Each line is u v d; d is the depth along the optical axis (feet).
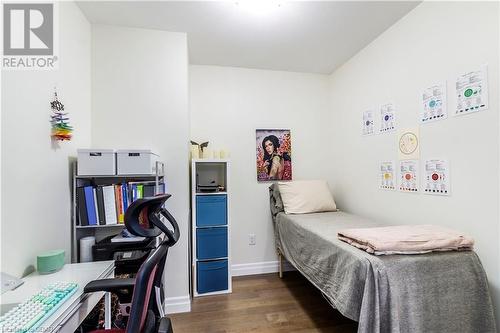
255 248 9.84
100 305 5.18
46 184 4.75
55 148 5.05
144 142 7.11
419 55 6.23
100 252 5.52
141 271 2.35
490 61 4.71
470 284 4.35
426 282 4.23
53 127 4.97
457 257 4.44
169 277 7.16
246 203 9.77
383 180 7.52
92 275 4.25
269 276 9.51
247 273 9.70
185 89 7.34
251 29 7.24
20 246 4.04
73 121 5.83
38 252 4.48
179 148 7.30
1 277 3.57
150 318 2.78
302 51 8.58
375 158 7.89
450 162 5.48
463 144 5.21
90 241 5.67
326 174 10.50
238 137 9.74
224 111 9.64
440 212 5.72
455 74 5.35
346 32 7.45
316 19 6.77
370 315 4.04
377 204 7.80
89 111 6.70
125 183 6.02
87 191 5.57
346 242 5.13
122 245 5.61
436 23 5.76
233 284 8.77
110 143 6.90
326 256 5.44
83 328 4.99
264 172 9.91
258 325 6.32
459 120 5.28
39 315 2.87
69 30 5.70
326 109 10.54
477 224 4.95
